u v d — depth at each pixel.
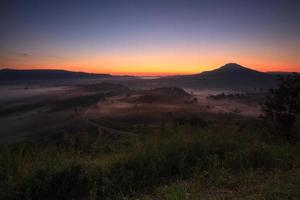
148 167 6.24
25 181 5.57
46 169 6.03
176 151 7.03
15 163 6.59
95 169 6.14
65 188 5.54
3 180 5.83
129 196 5.17
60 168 6.04
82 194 5.46
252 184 5.30
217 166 6.34
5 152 7.25
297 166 6.59
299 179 5.18
